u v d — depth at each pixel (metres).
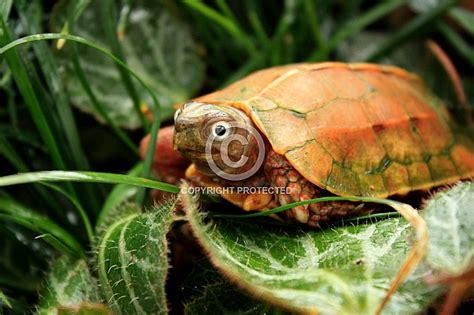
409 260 0.20
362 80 0.27
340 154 0.24
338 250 0.22
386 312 0.21
